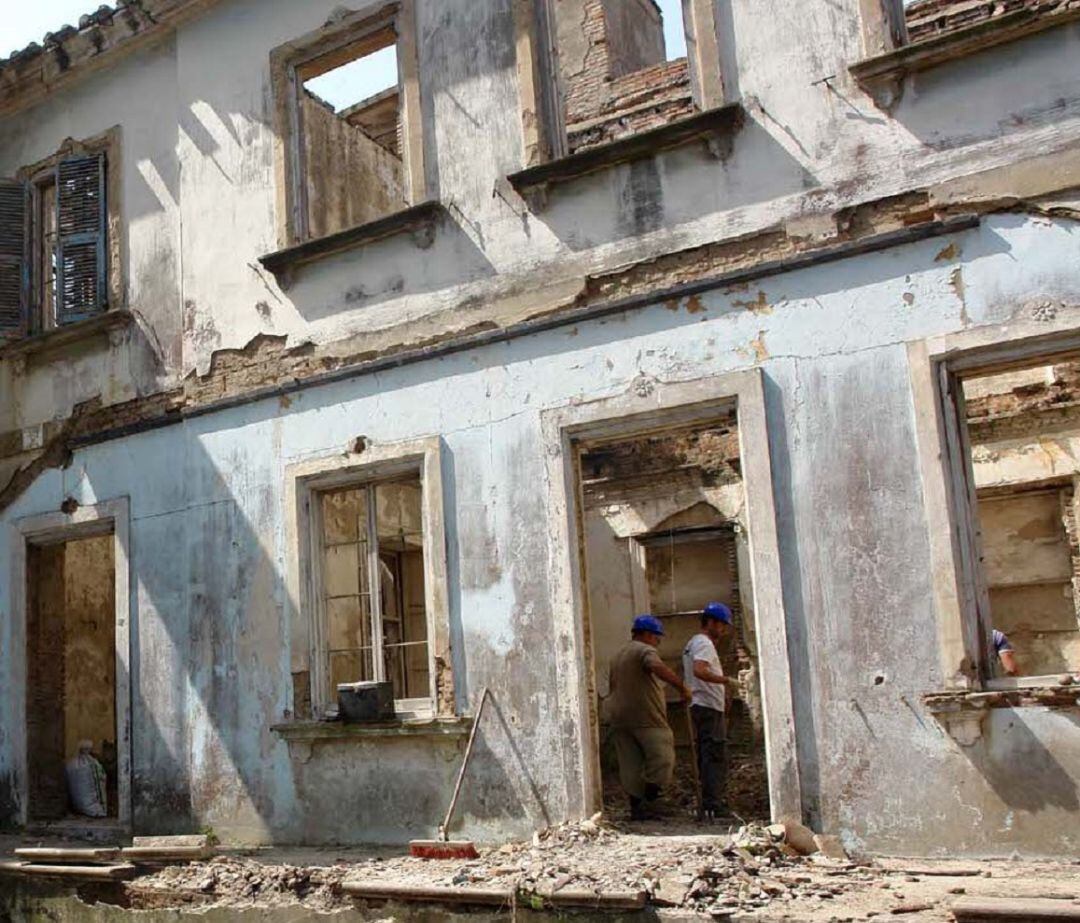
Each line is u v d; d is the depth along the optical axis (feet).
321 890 24.97
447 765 28.66
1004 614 36.24
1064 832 21.70
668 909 20.26
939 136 24.72
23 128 40.70
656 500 44.37
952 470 23.82
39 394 38.75
